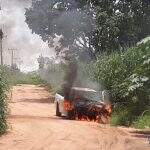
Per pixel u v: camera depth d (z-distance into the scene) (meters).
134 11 40.75
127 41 40.34
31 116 24.05
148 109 22.47
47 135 15.52
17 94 49.56
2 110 16.02
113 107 24.47
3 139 14.51
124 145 13.66
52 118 23.56
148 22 40.88
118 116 22.72
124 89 23.66
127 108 23.36
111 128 18.58
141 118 21.23
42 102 38.91
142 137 15.90
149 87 17.36
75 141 14.23
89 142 14.12
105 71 26.30
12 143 13.66
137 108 22.67
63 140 14.39
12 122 19.42
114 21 39.78
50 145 13.32
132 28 40.12
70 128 17.80
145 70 16.52
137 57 25.30
